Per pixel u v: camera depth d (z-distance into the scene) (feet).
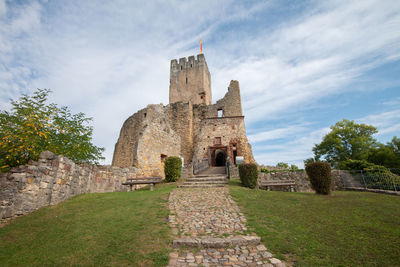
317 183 32.19
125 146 90.79
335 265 12.29
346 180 46.39
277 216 20.79
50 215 20.30
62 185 25.90
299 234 16.56
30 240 15.42
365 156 78.95
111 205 24.22
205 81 113.70
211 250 14.55
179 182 42.16
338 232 16.72
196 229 17.56
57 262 12.60
